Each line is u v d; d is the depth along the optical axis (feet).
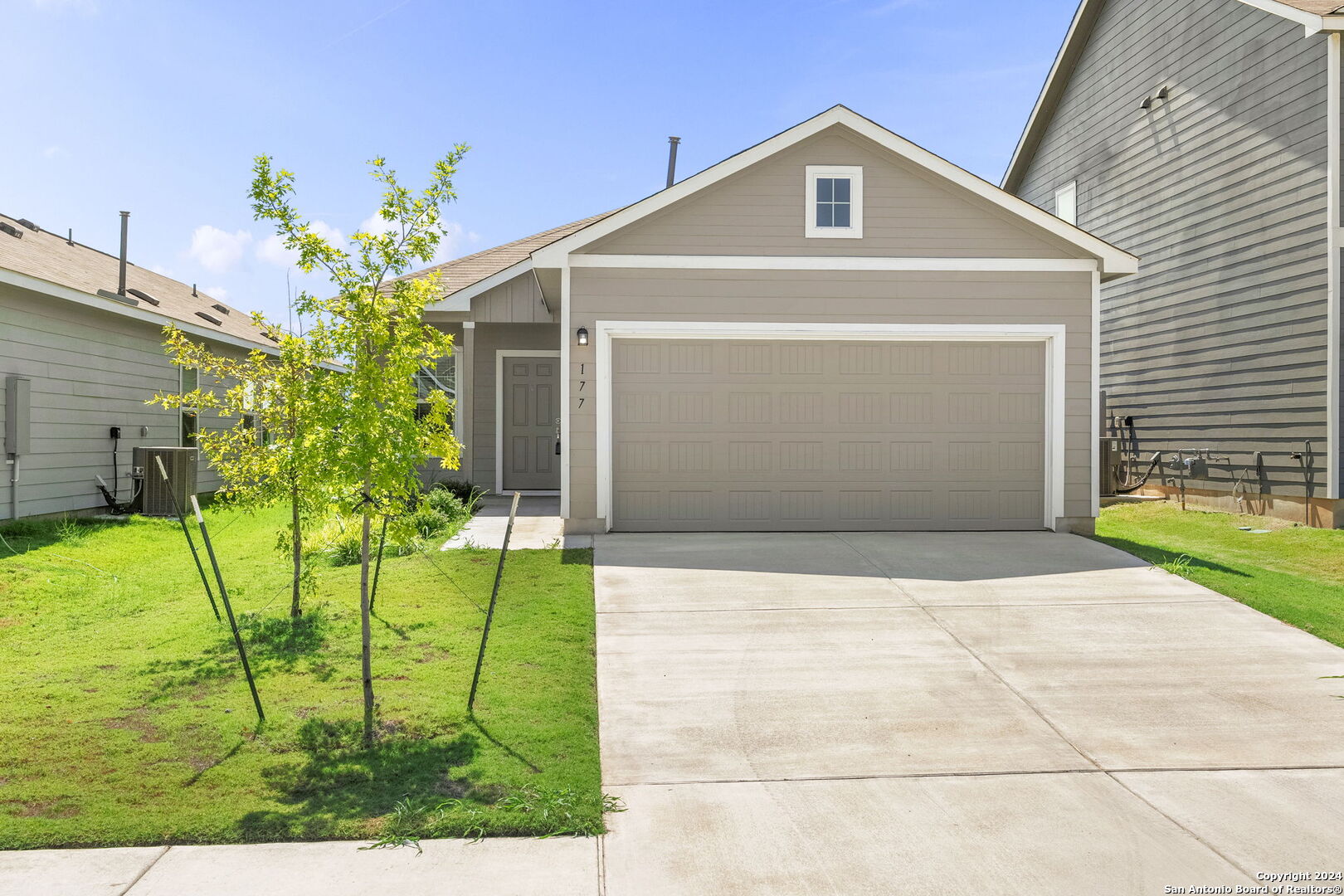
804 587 26.68
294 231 16.20
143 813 12.75
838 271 35.06
